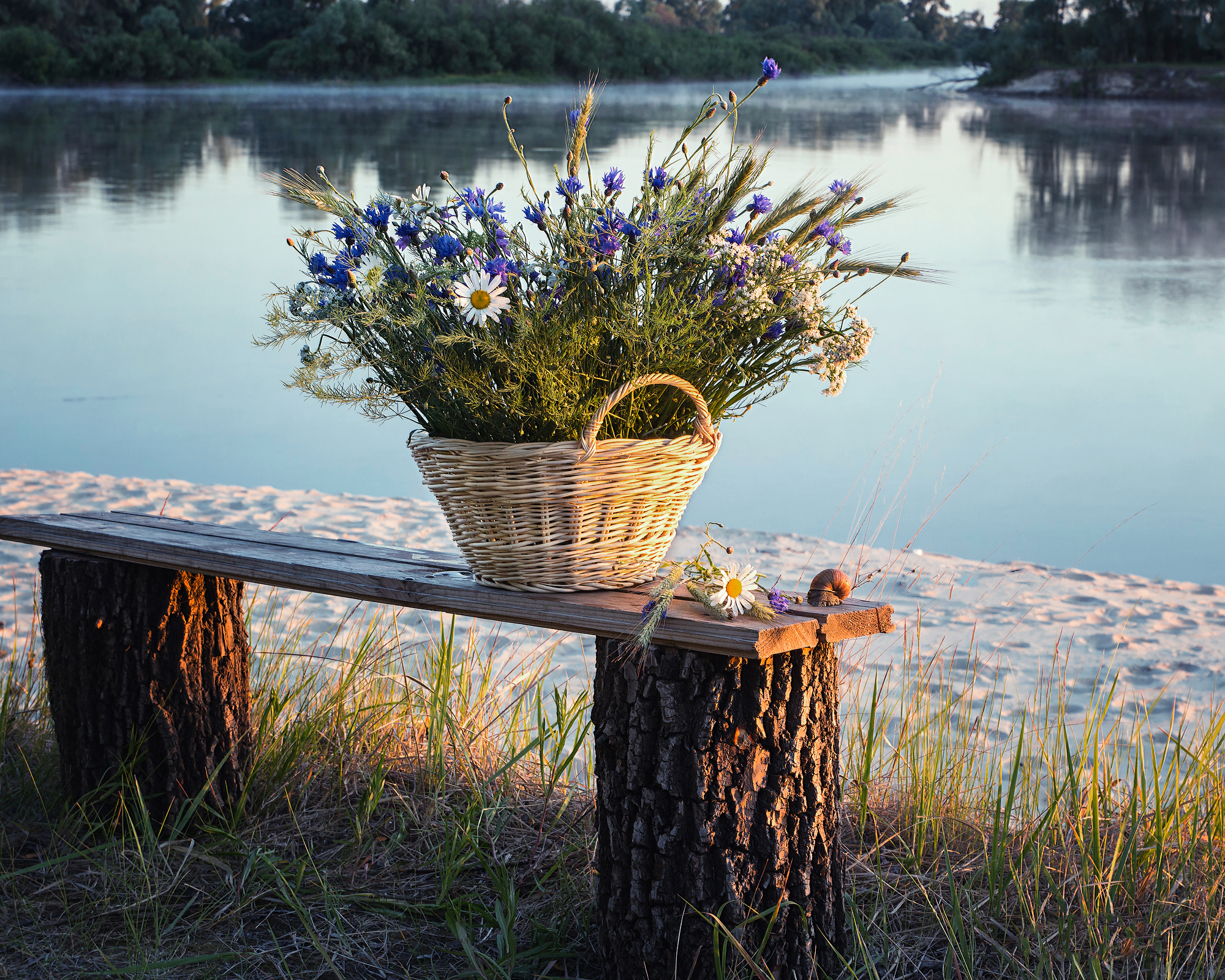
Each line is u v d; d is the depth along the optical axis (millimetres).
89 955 2027
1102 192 24203
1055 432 8820
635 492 1829
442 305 1793
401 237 1843
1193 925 2119
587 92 1812
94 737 2436
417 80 65812
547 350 1715
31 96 57875
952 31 106000
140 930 2111
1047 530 6426
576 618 1803
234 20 68438
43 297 14484
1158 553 6004
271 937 2104
